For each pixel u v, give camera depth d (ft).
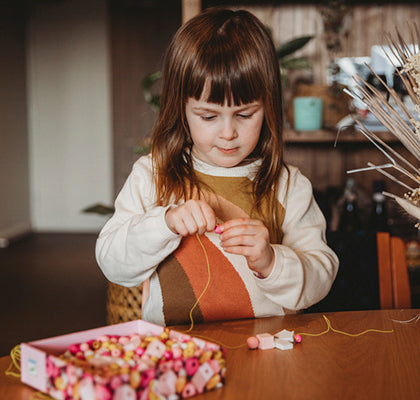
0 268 14.21
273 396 2.27
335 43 8.13
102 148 19.11
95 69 18.75
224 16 3.32
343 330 3.11
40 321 10.18
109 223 3.61
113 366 2.20
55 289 12.33
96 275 13.56
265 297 3.62
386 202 7.71
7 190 17.66
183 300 3.59
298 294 3.20
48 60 18.92
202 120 3.20
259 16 8.40
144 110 18.52
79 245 17.25
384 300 4.54
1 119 17.12
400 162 8.21
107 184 19.29
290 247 3.67
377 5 8.16
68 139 19.21
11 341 9.12
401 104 3.17
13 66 17.93
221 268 3.62
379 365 2.61
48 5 18.62
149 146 7.12
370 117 7.68
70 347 2.50
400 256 4.59
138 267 3.22
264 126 3.67
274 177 3.65
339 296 4.57
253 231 2.96
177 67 3.31
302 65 7.59
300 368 2.56
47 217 19.66
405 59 3.14
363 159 8.47
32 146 19.38
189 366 2.21
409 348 2.84
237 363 2.60
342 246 4.61
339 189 8.09
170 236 3.07
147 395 2.08
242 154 3.28
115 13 18.16
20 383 2.41
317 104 7.62
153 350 2.42
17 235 18.25
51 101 19.11
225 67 3.03
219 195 3.67
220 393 2.29
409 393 2.33
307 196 3.79
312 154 8.55
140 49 18.24
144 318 3.72
